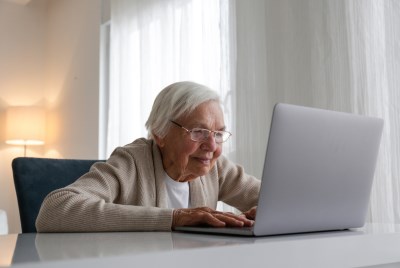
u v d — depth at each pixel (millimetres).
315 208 944
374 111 1882
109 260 526
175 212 1082
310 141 882
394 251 889
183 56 2975
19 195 1619
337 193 986
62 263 495
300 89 2209
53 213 1113
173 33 3117
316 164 910
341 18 2039
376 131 1034
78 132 4293
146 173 1467
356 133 978
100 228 1091
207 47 2787
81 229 1099
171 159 1480
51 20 4996
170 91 1469
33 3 5020
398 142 1790
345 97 2000
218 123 1459
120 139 3549
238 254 641
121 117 3561
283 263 693
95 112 4047
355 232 945
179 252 583
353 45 1977
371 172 1068
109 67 3996
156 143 1530
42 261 493
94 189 1286
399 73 1805
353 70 1966
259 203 840
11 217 4680
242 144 2459
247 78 2469
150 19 3371
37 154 4871
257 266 660
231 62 2580
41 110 4582
